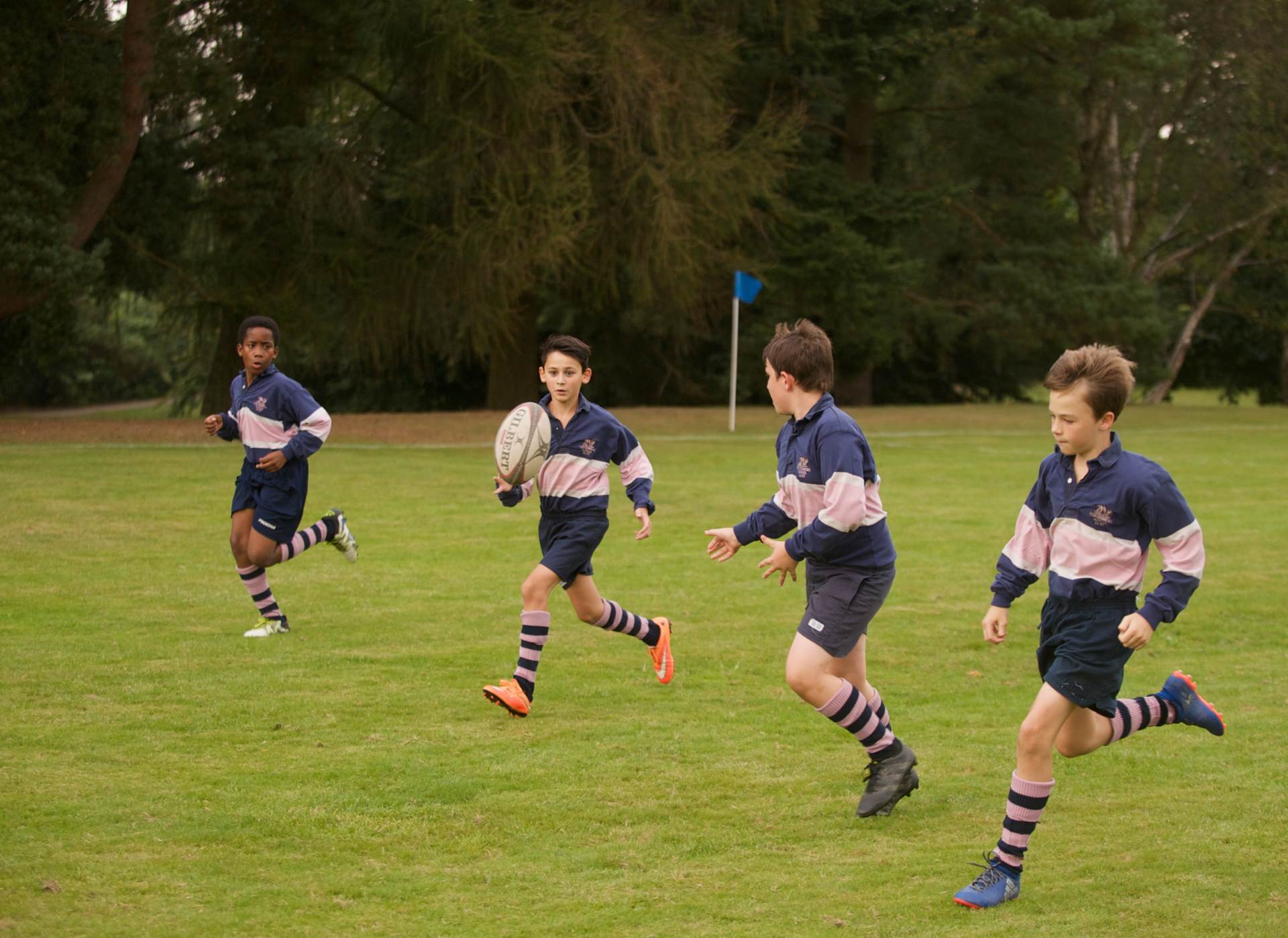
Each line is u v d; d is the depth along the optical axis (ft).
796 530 27.14
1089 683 21.99
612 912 20.57
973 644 41.27
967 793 26.81
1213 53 198.90
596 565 54.60
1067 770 28.45
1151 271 224.33
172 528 58.80
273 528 38.75
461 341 153.38
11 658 36.09
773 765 28.37
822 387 26.03
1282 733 31.35
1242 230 222.48
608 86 130.41
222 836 23.47
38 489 68.90
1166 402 271.08
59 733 29.40
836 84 172.86
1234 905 21.12
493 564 53.36
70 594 44.91
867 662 38.60
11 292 111.75
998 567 23.79
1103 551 22.15
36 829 23.48
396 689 34.01
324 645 38.75
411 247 138.31
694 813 25.30
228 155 124.06
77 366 247.09
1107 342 195.31
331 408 220.43
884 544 26.07
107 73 112.16
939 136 202.69
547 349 32.81
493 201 129.29
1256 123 208.54
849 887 21.83
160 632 39.78
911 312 197.36
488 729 30.60
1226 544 62.54
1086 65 179.63
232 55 122.42
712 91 144.97
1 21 106.42
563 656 38.37
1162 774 28.22
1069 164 205.26
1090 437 22.13
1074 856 23.40
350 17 125.39
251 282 133.39
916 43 163.84
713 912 20.65
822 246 165.68
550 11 124.57
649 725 31.32
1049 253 192.03
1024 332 192.65
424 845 23.38
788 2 148.87
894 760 25.38
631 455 33.45
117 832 23.48
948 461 102.27
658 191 131.95
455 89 128.57
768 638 41.32
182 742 28.96
